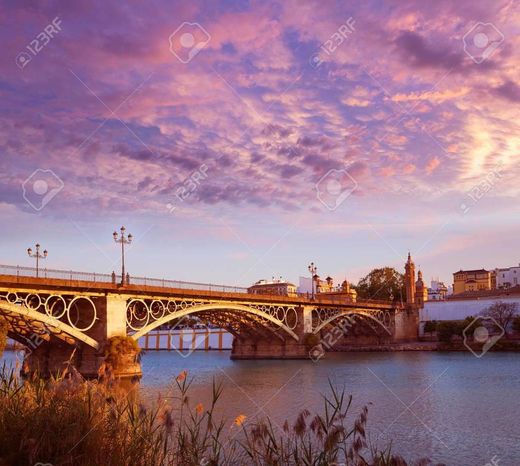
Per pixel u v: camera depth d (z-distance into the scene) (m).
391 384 45.66
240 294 66.25
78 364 47.62
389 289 145.00
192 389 40.56
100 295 48.38
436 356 82.56
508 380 47.62
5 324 39.12
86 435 7.61
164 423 7.85
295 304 80.12
